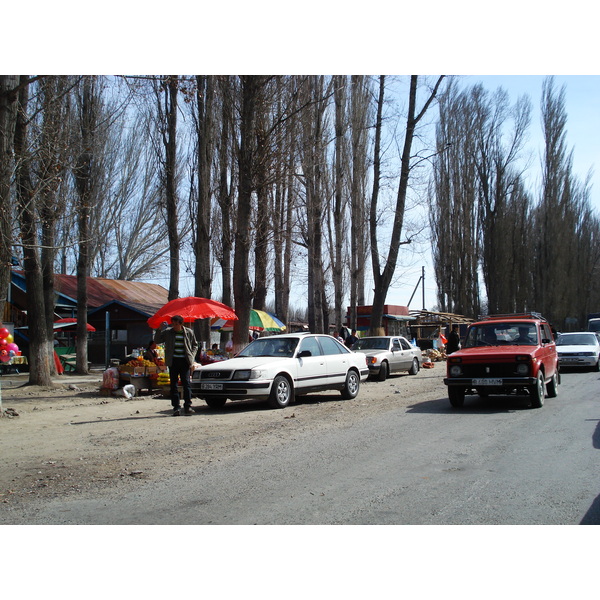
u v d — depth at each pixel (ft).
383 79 85.56
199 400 48.78
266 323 87.25
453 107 164.66
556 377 47.32
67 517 17.71
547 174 184.55
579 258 197.16
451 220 167.12
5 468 24.21
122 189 133.69
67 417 38.70
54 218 52.95
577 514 17.17
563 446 26.91
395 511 17.67
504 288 170.19
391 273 85.87
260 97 61.21
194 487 20.79
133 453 26.94
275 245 94.53
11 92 39.04
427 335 140.36
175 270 72.95
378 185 87.51
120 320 103.04
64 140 47.83
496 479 21.16
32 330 57.21
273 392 41.55
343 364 48.21
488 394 46.65
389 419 36.58
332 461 24.66
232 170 79.46
